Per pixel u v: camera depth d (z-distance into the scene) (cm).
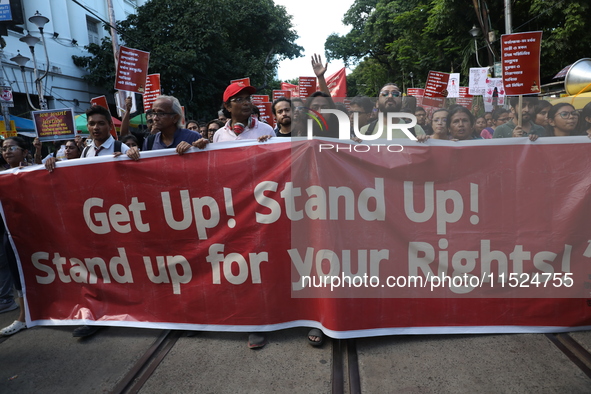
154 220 303
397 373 247
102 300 317
